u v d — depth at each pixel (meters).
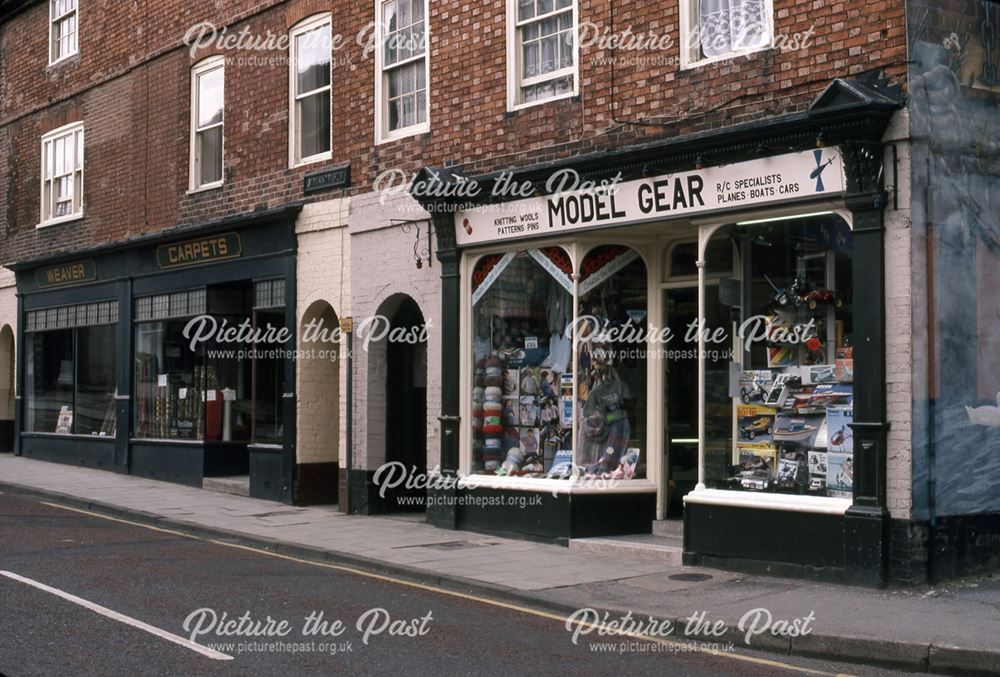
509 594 10.28
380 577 11.41
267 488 17.25
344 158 16.22
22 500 17.23
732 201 11.21
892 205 10.12
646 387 13.23
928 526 10.07
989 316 10.61
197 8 19.17
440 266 14.61
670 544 12.20
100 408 21.59
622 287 13.21
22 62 24.28
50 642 7.93
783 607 9.41
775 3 11.09
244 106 18.16
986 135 10.67
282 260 17.17
